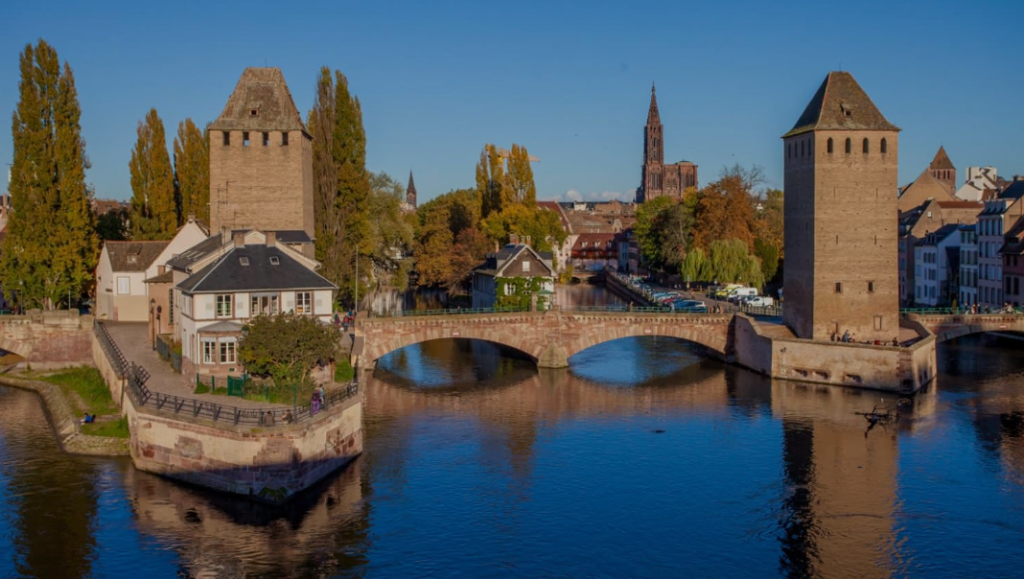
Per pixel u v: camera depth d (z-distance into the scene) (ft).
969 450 189.37
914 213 459.32
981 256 378.12
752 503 160.56
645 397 245.24
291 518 150.92
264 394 177.99
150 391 185.68
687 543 143.84
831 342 255.09
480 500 161.48
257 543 141.59
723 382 264.52
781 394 245.45
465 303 453.58
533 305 303.68
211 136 283.18
